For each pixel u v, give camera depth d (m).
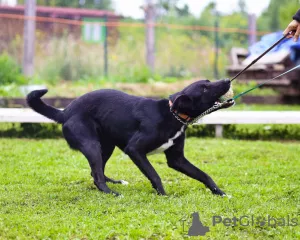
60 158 7.27
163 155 7.54
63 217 4.58
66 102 11.52
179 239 4.11
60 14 21.28
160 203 4.96
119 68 19.14
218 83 5.21
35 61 18.94
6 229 4.29
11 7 20.73
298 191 5.52
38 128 9.18
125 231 4.24
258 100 13.81
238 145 8.27
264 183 5.96
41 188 5.68
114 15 22.36
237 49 15.25
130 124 5.41
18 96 12.42
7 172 6.38
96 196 5.31
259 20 23.64
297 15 5.30
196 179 5.51
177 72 19.83
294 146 8.23
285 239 4.14
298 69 13.41
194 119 5.34
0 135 9.05
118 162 7.08
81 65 18.27
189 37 22.78
